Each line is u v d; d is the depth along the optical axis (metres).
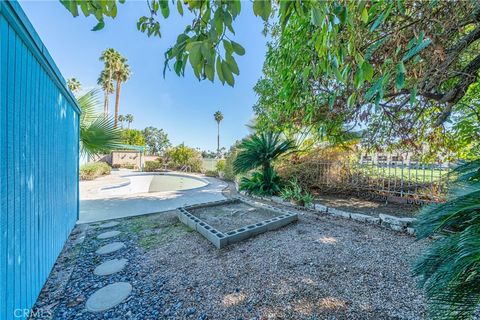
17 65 1.32
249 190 5.95
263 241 2.81
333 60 1.18
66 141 2.78
